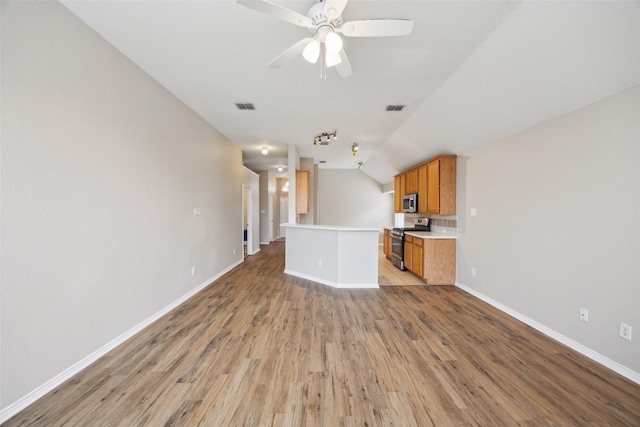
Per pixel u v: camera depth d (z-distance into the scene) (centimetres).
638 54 165
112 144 223
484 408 158
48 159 170
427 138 423
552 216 247
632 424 146
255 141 525
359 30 164
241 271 508
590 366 201
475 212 368
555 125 243
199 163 382
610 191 196
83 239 196
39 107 164
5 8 146
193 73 267
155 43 219
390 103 338
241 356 213
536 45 197
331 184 902
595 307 208
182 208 337
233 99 327
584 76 196
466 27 198
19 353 154
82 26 192
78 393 168
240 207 592
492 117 295
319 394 170
